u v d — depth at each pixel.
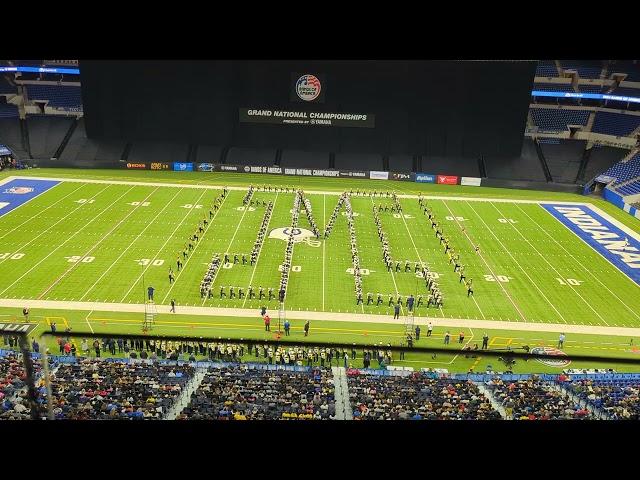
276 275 38.75
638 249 47.50
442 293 37.41
